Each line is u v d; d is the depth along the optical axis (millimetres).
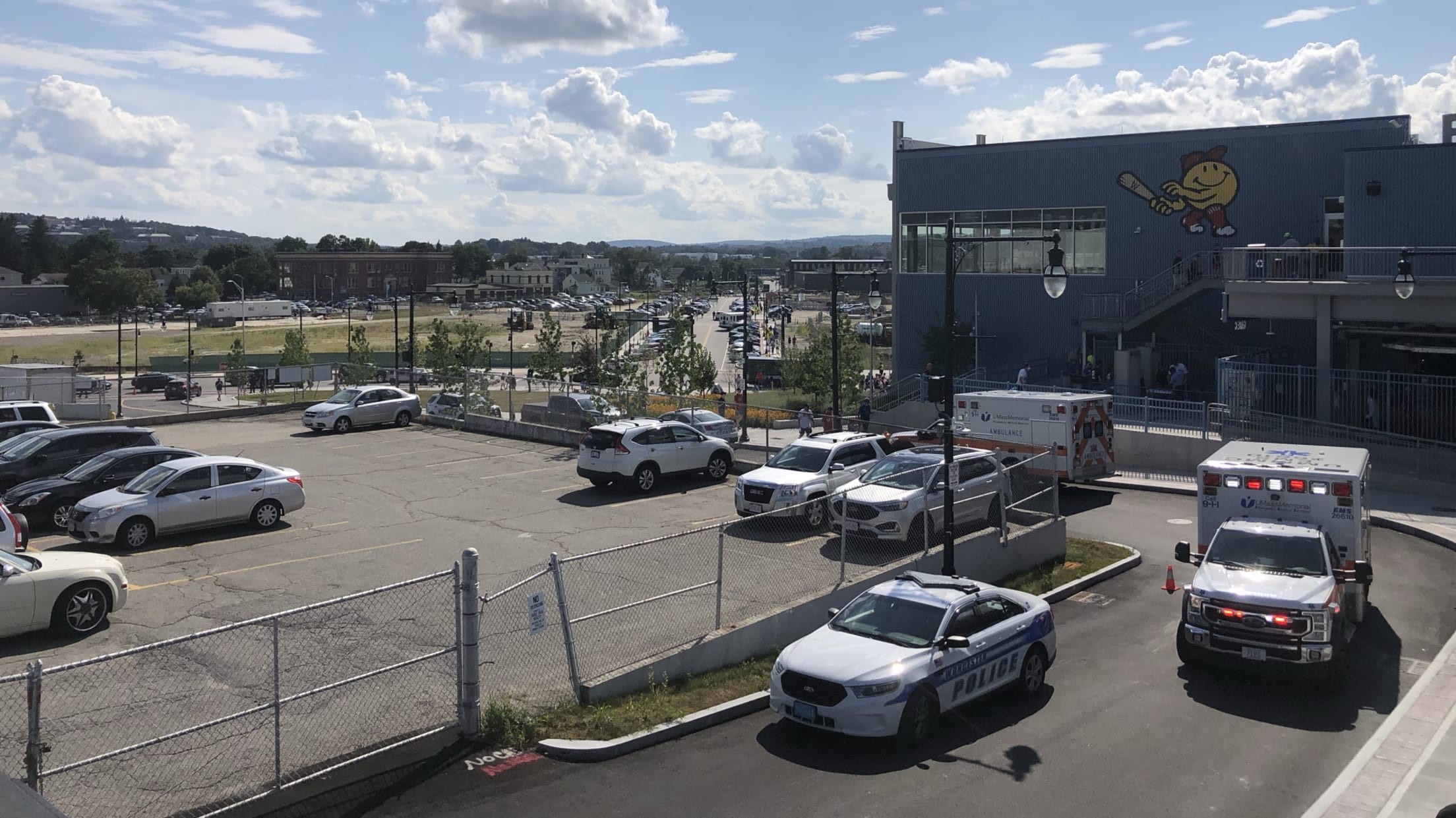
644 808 9609
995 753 11180
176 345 110688
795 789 10125
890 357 84688
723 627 14062
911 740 11180
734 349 95625
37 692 8203
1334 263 36844
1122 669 14320
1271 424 30438
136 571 18484
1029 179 45781
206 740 10742
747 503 21203
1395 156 32688
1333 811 9766
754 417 44125
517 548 20391
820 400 51000
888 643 11773
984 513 19844
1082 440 27312
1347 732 12031
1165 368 41219
